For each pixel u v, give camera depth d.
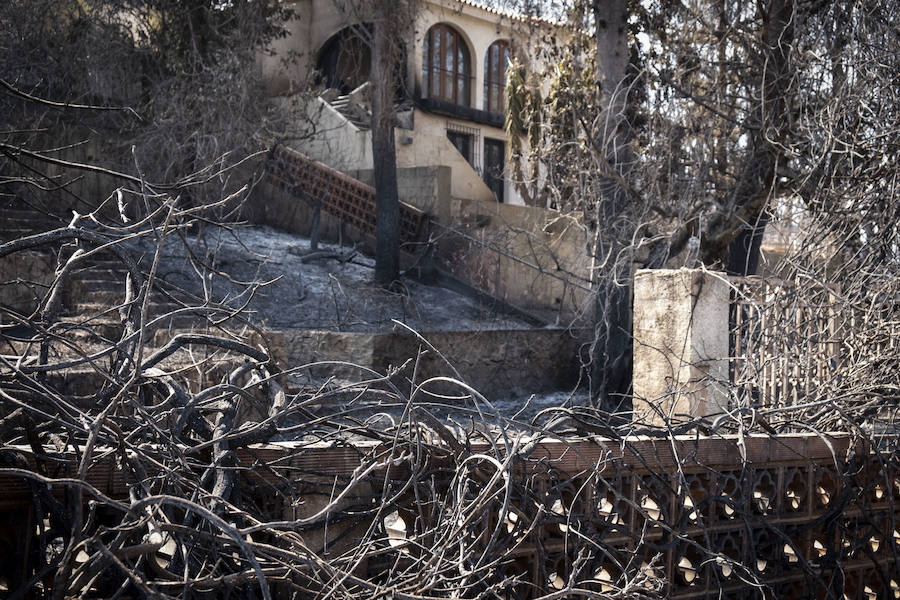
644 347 6.49
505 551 2.77
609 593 2.78
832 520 3.69
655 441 3.32
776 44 9.57
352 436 2.98
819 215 5.77
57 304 2.52
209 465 2.35
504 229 15.60
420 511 2.58
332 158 18.66
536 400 12.41
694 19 10.45
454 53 23.98
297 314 12.02
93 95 13.02
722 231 10.58
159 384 2.83
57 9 12.69
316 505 2.63
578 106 11.52
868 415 4.52
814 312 5.38
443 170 16.28
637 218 10.87
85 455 1.91
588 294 13.45
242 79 13.48
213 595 2.29
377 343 10.77
